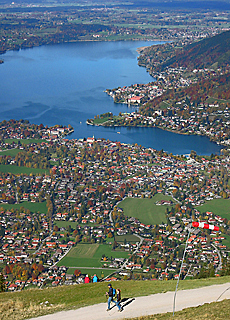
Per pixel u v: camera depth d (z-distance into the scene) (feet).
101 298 326.85
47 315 300.61
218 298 312.09
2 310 318.65
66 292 359.66
